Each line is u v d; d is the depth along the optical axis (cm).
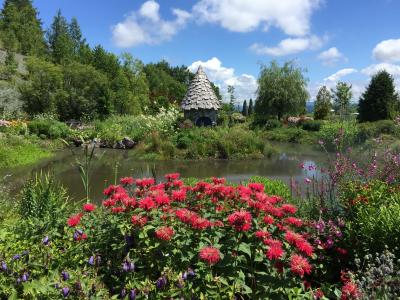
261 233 309
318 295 298
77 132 2283
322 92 4897
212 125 2489
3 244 394
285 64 3981
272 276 291
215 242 319
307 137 2858
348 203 471
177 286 286
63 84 3269
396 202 426
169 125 2286
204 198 392
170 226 332
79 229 391
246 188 379
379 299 276
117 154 1884
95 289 293
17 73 4159
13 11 6938
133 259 330
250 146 1862
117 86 4028
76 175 1314
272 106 3978
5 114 2773
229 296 288
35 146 1936
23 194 602
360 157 978
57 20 7656
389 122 2525
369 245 389
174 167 1538
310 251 285
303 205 575
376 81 3309
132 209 360
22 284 296
